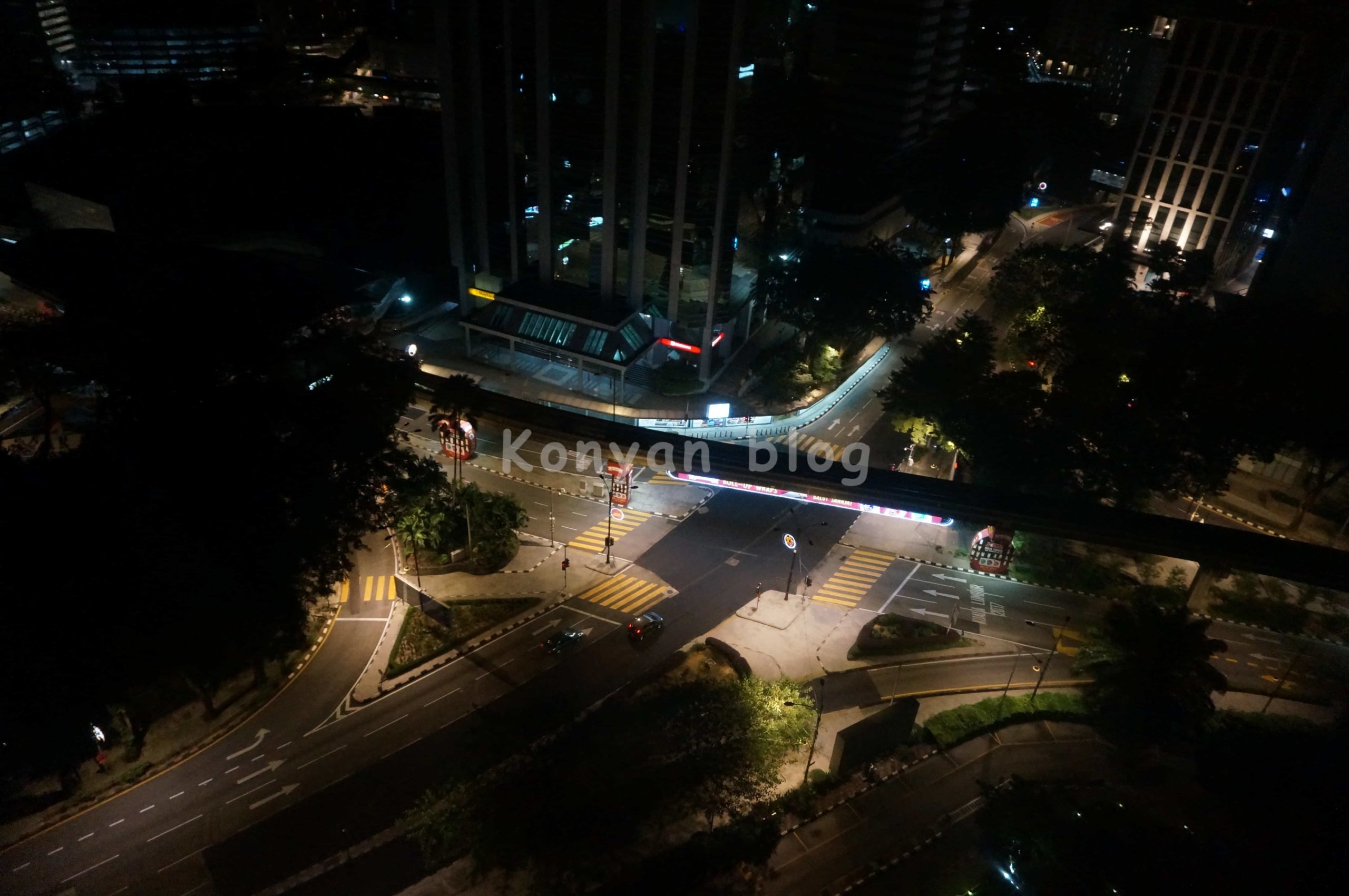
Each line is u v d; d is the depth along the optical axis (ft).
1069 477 307.58
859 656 260.21
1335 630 284.61
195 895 185.37
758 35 340.80
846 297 410.11
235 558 216.13
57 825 199.52
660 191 366.22
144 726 224.12
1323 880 179.22
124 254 379.35
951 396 336.90
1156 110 506.48
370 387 264.72
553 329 400.67
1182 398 338.34
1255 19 467.93
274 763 216.54
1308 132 470.39
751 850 194.08
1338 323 370.32
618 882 188.24
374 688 240.12
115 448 226.58
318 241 466.29
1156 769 224.12
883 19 522.06
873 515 331.77
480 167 391.45
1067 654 267.18
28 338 280.10
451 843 193.98
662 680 244.42
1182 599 291.99
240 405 237.45
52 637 191.31
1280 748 212.23
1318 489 328.29
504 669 247.70
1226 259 511.81
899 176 552.00
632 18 329.72
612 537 309.42
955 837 204.85
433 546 286.46
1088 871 184.55
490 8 354.54
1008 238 620.90
